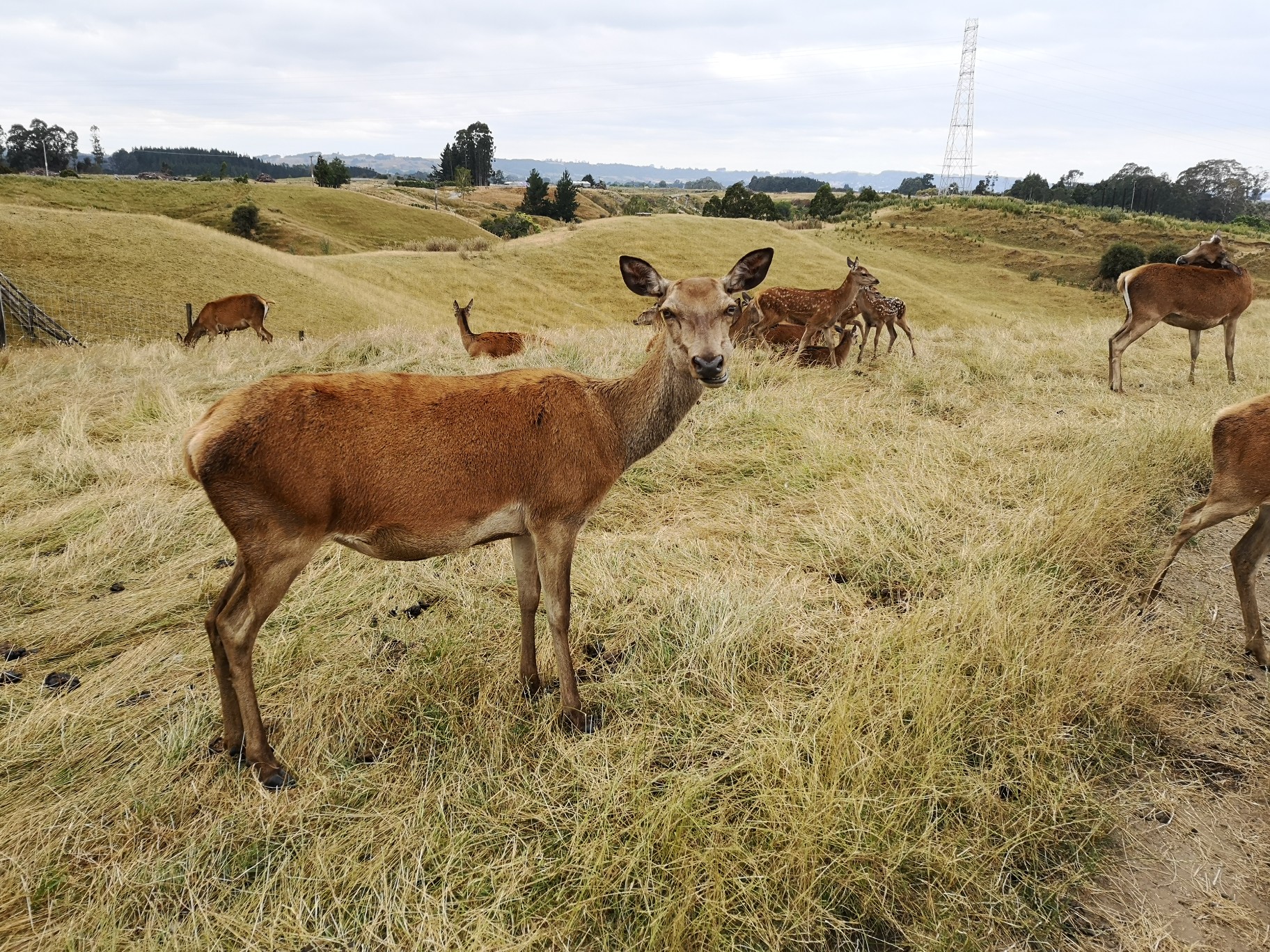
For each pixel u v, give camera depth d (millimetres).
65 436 6398
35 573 4379
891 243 65500
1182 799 3010
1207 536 5176
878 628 3795
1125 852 2781
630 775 2883
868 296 10680
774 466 6031
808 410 7227
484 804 2822
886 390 8320
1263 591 4516
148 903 2428
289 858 2576
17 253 25062
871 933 2445
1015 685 3303
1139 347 11523
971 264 61094
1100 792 3018
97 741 3053
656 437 3523
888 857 2557
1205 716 3453
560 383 3330
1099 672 3441
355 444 2840
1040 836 2766
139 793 2832
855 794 2695
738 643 3674
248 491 2709
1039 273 58594
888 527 4883
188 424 6945
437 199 121688
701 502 5586
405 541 3029
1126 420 6812
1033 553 4496
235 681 2896
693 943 2348
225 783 2924
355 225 69312
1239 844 2824
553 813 2770
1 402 7574
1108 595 4355
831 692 3303
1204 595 4477
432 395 3062
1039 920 2502
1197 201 124125
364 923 2361
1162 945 2438
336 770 2992
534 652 3566
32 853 2566
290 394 2801
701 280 3395
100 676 3510
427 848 2604
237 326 19562
